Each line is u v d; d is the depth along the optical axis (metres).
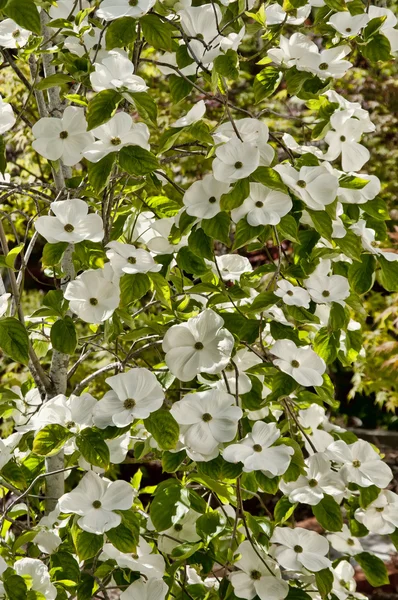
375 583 2.57
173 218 2.58
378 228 2.57
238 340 2.41
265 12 2.58
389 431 7.80
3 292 2.60
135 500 2.64
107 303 2.36
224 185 2.33
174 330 2.34
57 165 2.59
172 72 2.57
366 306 5.97
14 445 2.49
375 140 6.57
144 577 2.41
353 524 2.53
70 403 2.37
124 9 2.30
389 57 2.48
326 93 2.56
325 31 2.57
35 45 2.46
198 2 2.58
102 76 2.32
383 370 5.66
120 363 2.50
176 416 2.29
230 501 2.45
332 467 2.47
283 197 2.32
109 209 2.61
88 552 2.27
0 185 2.63
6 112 2.43
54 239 2.30
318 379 2.34
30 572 2.35
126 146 2.29
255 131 2.37
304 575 2.50
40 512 2.86
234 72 2.38
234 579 2.37
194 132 2.35
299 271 2.43
